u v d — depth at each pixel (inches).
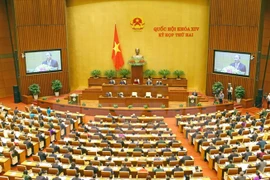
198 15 1189.1
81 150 700.0
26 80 1171.3
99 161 641.6
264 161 626.8
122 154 695.1
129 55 1242.0
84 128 842.8
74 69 1263.5
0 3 1171.3
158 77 1248.8
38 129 842.2
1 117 914.1
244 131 804.6
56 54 1200.8
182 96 1139.9
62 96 1210.0
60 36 1195.3
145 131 834.2
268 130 838.5
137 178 601.3
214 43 1160.8
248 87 1125.1
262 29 1083.9
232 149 701.3
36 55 1171.3
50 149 702.5
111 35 1230.9
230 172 609.0
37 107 1009.5
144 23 1212.5
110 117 940.6
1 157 689.0
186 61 1229.7
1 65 1209.4
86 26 1229.1
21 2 1123.9
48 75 1203.2
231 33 1127.0
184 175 616.1
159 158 663.1
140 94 1113.4
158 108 1033.5
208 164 723.4
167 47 1226.0
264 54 1171.9
